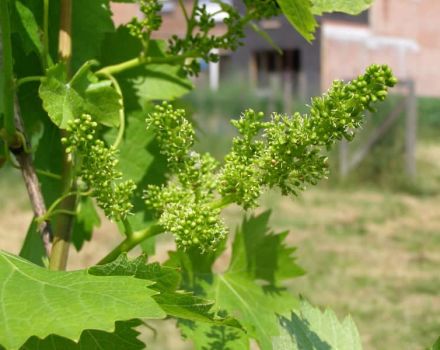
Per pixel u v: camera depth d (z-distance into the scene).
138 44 0.78
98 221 0.85
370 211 5.89
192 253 0.75
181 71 0.78
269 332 0.74
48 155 0.77
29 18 0.71
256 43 11.87
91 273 0.54
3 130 0.67
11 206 5.90
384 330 3.24
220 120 8.37
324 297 3.68
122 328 0.62
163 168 0.76
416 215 5.79
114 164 0.62
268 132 0.58
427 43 13.52
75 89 0.65
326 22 11.49
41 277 0.54
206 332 0.68
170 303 0.54
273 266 0.77
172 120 0.62
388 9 12.66
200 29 0.73
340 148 6.86
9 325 0.49
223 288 0.75
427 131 9.23
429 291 3.79
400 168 6.87
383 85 0.56
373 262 4.37
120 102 0.66
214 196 0.62
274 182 0.59
